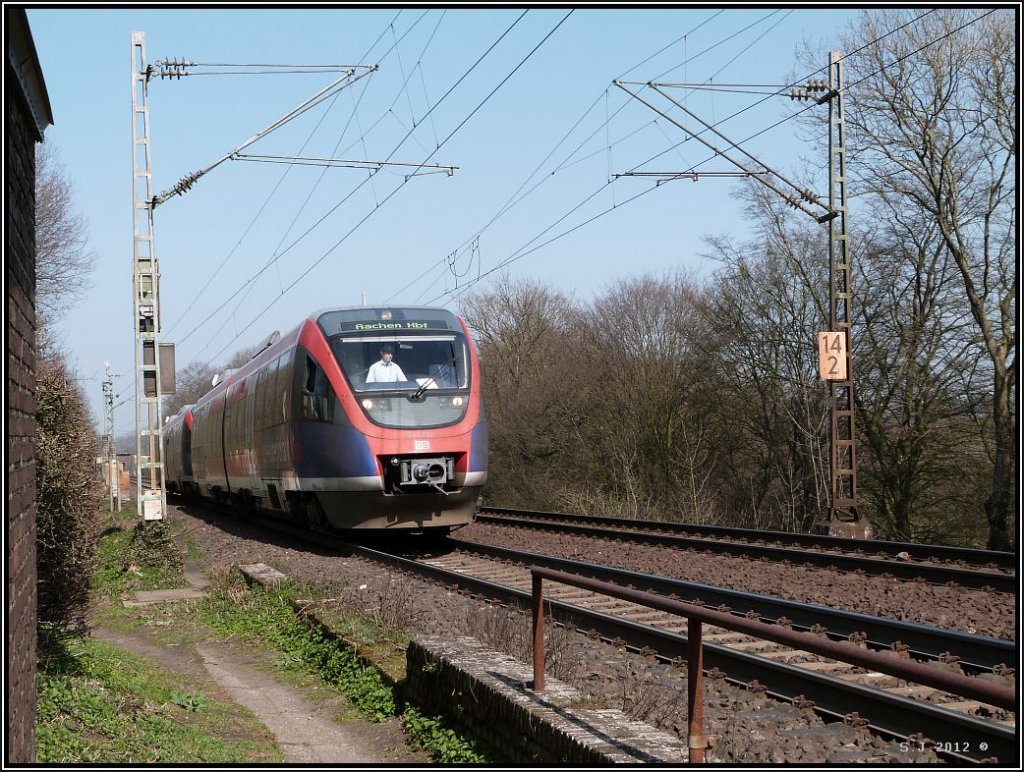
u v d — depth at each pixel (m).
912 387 25.27
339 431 16.88
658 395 33.03
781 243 28.05
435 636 8.05
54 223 31.47
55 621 10.29
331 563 15.99
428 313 18.11
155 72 21.05
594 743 5.11
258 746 7.16
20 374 4.73
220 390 28.47
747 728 6.01
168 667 10.37
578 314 40.59
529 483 37.69
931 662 7.81
